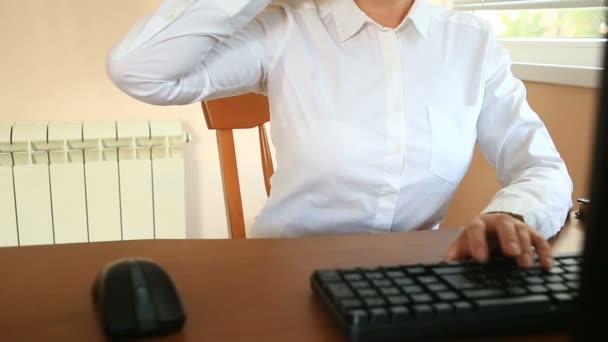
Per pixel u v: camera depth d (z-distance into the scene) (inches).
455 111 41.4
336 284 22.5
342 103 39.9
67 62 64.9
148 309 20.3
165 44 37.5
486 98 43.3
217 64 40.3
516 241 26.0
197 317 22.1
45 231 64.4
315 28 41.1
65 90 65.5
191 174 71.4
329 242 31.5
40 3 62.9
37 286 25.1
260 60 41.5
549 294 22.0
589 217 14.1
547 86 56.9
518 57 64.1
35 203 63.5
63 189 63.8
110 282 21.4
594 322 13.8
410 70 40.9
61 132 62.6
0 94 64.1
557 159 39.9
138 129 64.4
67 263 27.9
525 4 60.0
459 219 70.9
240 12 37.8
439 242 32.0
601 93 13.9
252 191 74.0
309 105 40.1
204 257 28.8
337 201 40.4
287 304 23.5
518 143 41.6
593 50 53.7
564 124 54.6
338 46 40.7
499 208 32.7
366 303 20.6
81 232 65.3
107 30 65.1
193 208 72.4
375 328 19.7
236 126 50.2
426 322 20.1
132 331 20.0
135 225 66.4
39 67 64.3
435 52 41.9
